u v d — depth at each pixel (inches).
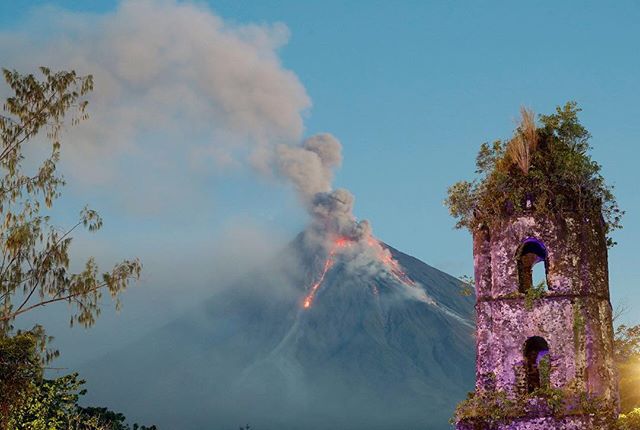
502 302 1469.0
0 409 1784.0
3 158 2011.6
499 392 1429.6
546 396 1405.0
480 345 1486.2
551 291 1450.5
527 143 1509.6
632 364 1731.1
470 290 1588.3
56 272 1946.4
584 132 1515.7
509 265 1478.8
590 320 1438.2
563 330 1433.3
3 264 1929.1
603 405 1396.4
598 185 1493.6
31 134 2033.7
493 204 1505.9
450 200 1561.3
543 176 1485.0
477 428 1428.4
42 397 2215.8
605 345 1443.2
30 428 2110.0
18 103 2023.9
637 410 1432.1
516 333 1451.8
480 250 1524.4
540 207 1475.1
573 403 1398.9
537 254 1566.2
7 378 1770.4
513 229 1486.2
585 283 1453.0
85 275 1961.1
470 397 1485.0
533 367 1508.4
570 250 1461.6
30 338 1779.0
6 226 1966.0
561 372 1419.8
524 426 1403.8
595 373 1418.6
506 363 1448.1
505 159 1525.6
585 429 1384.1
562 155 1483.8
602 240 1503.4
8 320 1886.1
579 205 1478.8
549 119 1523.1
